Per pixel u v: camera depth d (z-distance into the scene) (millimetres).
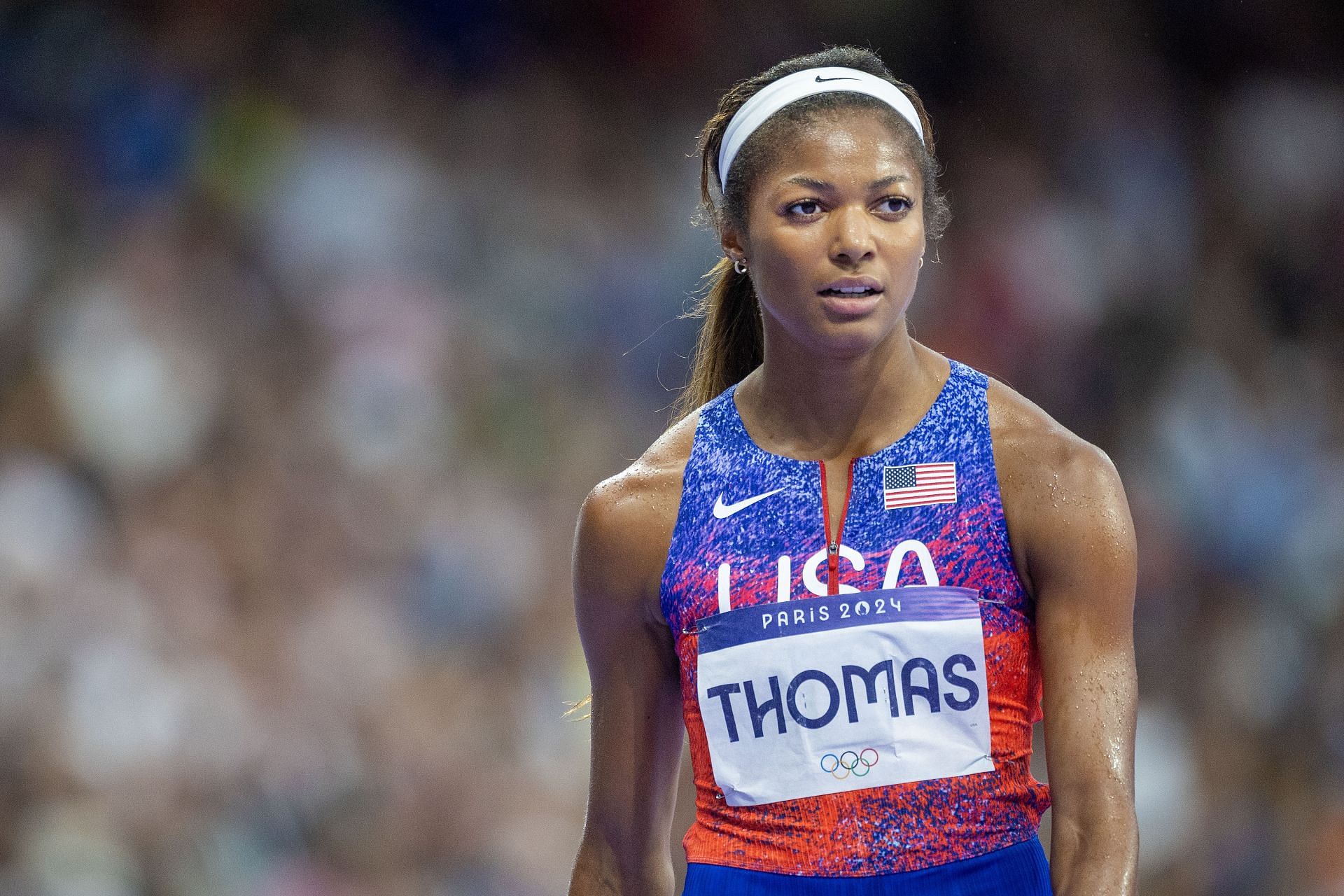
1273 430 47250
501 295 42031
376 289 39656
